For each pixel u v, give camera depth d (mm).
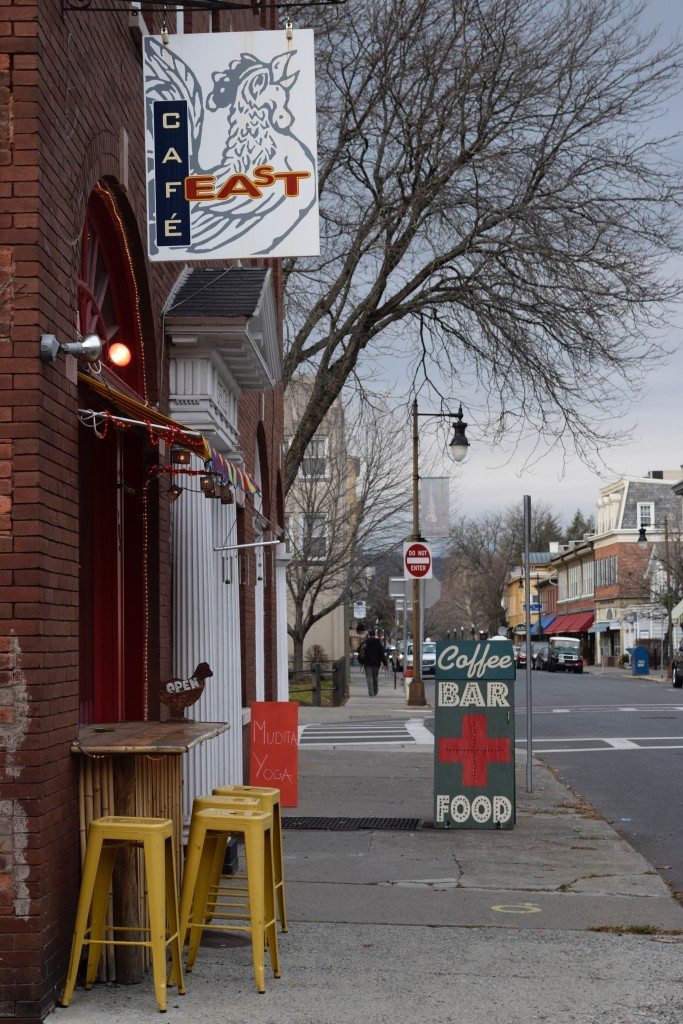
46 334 8562
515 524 139500
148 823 8688
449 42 25766
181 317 13234
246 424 19594
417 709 43062
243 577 18875
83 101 9922
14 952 8102
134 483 12508
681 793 20062
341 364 28031
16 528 8273
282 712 16031
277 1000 8789
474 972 9547
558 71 25641
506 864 13852
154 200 10992
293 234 10953
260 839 9211
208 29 16609
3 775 8156
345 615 67125
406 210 26531
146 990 8992
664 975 9469
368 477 52688
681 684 62562
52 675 8500
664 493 119750
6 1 8547
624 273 25266
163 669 12797
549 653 106750
